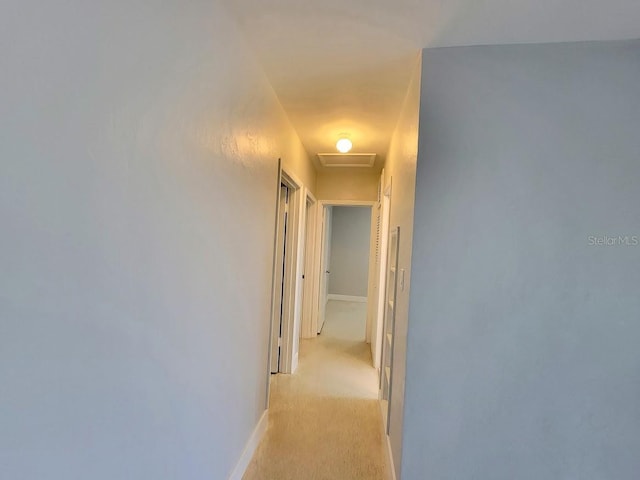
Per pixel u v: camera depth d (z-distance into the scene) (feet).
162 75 3.16
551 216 4.98
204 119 4.00
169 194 3.35
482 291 5.07
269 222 7.25
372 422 8.11
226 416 5.23
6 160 1.84
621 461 4.85
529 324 4.99
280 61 5.79
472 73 5.15
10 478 1.94
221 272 4.73
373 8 4.40
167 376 3.49
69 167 2.22
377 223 13.11
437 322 5.12
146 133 2.97
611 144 4.89
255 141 5.96
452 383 5.10
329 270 25.07
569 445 4.93
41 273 2.06
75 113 2.24
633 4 4.14
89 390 2.47
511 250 5.03
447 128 5.16
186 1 3.53
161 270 3.29
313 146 10.73
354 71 6.05
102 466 2.62
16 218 1.90
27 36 1.91
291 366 11.12
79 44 2.25
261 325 7.02
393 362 6.59
